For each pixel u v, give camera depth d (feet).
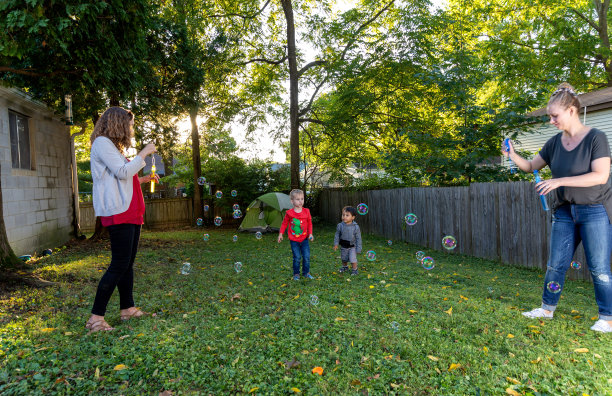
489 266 18.35
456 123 28.04
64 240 28.09
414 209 26.21
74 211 30.04
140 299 12.13
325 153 42.65
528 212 17.47
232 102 43.42
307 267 15.53
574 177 8.46
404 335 8.59
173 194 54.85
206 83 39.96
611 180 8.63
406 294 12.30
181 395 6.09
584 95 36.35
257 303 11.55
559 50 46.93
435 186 25.79
